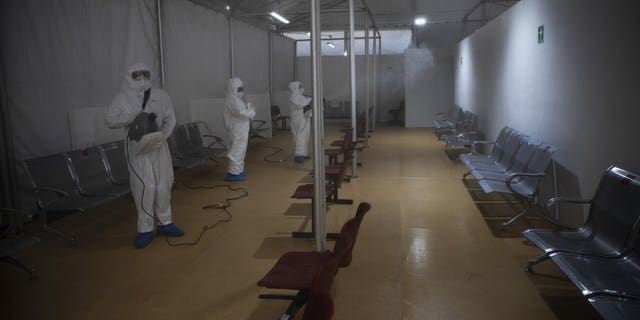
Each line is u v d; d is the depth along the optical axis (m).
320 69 3.44
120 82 6.26
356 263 3.65
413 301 3.03
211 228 4.65
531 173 4.42
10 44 4.63
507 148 5.56
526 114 5.52
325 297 1.43
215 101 8.99
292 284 2.42
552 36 4.59
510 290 3.16
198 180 6.91
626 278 2.47
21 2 4.73
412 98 13.82
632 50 3.04
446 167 7.54
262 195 5.95
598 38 3.55
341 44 16.42
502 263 3.61
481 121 8.49
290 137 11.98
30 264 3.82
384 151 9.31
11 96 4.68
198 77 8.47
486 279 3.33
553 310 2.88
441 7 13.77
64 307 3.08
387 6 13.88
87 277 3.55
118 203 5.68
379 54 15.62
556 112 4.46
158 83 7.13
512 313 2.86
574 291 3.12
